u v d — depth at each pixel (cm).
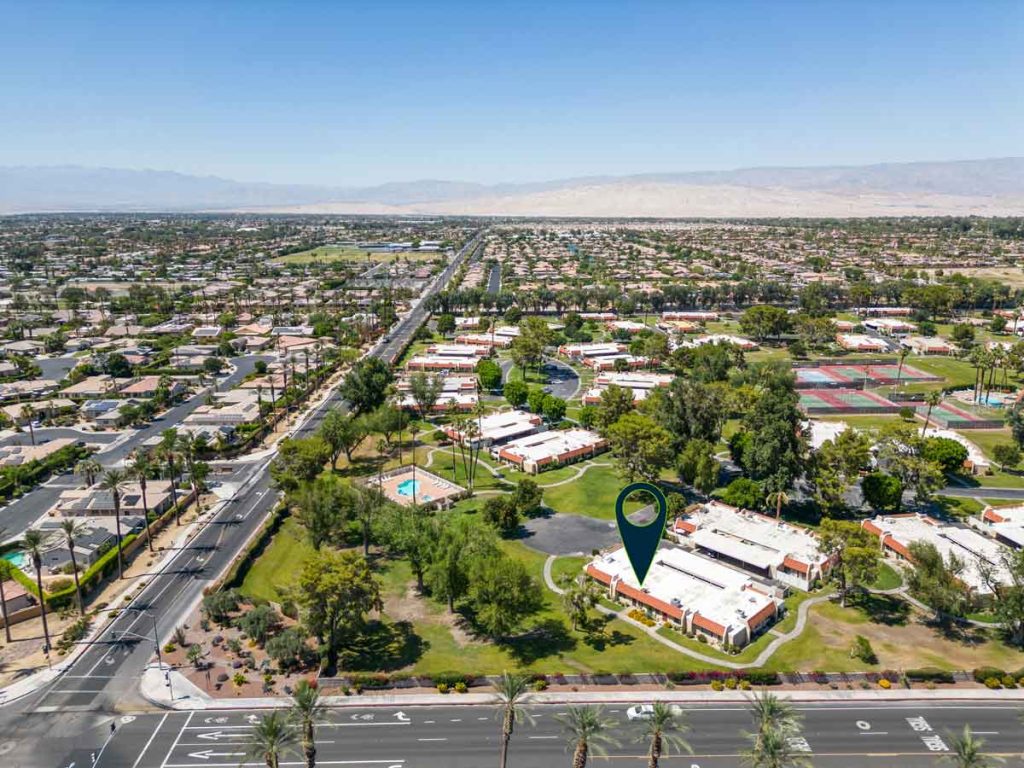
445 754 9488
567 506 17475
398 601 13388
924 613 12975
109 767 9156
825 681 10962
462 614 12962
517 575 11612
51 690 10662
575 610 12169
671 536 15788
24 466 18500
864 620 12725
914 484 17212
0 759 9269
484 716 10256
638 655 11656
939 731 9912
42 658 11450
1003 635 12219
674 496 16612
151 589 13600
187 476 18762
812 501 17412
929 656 11588
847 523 13400
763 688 10775
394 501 16350
